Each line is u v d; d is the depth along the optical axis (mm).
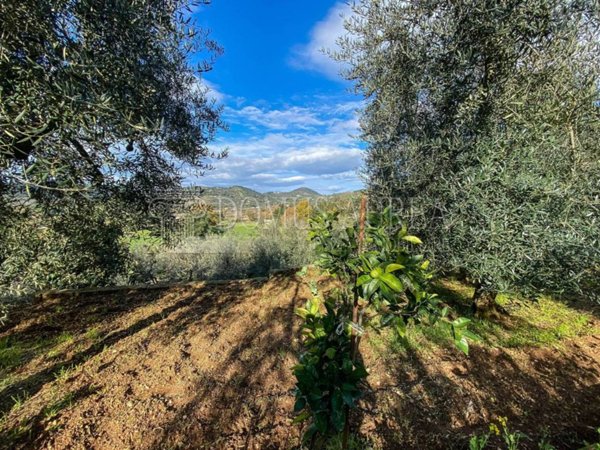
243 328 3420
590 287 3084
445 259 2697
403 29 2621
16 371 2596
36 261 2740
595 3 2021
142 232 3520
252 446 1852
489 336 3119
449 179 2500
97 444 1867
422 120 2918
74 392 2328
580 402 2148
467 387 2320
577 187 2100
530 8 2041
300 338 3145
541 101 2244
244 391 2348
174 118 2961
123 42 1822
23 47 1499
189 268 6602
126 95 1813
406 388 2316
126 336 3238
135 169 2973
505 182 2129
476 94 2371
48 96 1446
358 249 1374
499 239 2193
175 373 2588
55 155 1770
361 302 1447
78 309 3945
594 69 2137
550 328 3357
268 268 6762
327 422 1317
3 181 1933
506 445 1724
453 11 2338
